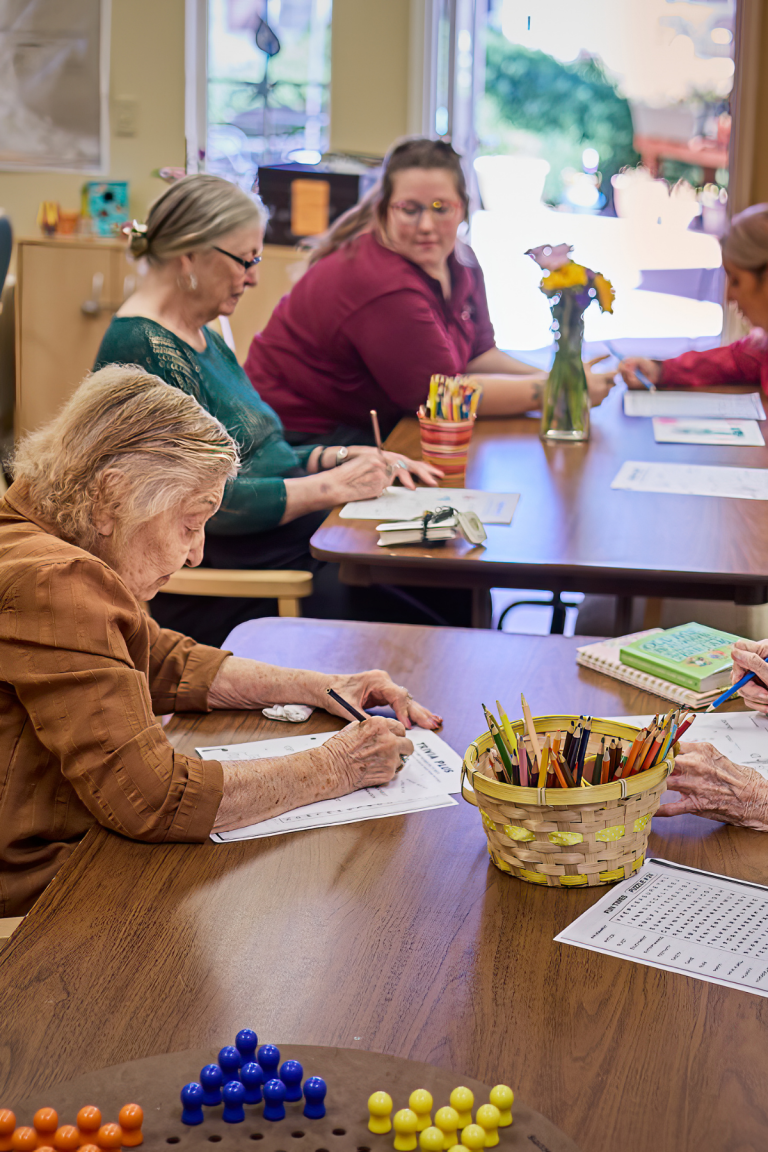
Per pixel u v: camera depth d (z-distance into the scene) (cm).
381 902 99
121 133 448
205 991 86
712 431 286
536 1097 74
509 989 87
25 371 436
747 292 314
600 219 453
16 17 436
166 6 436
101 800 110
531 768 105
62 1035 81
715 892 101
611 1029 82
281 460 260
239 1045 75
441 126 440
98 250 429
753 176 437
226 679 143
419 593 285
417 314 302
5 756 117
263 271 389
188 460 120
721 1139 71
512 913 98
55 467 119
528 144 447
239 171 453
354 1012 84
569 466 252
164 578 126
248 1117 70
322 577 269
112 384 121
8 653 112
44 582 111
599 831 100
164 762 110
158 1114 71
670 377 342
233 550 257
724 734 133
